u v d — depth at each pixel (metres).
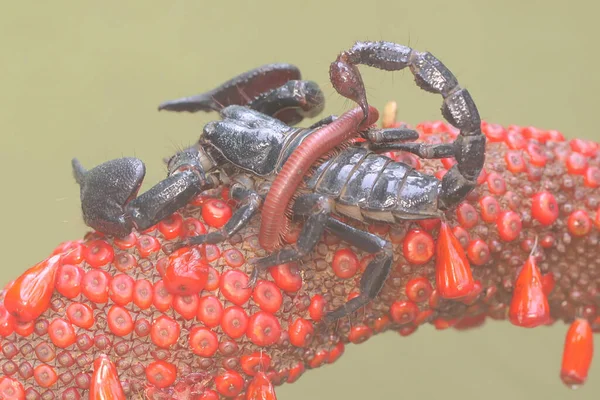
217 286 0.51
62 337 0.51
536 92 1.04
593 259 0.53
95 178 0.51
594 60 1.06
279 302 0.51
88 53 1.03
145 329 0.51
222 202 0.52
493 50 1.07
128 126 1.00
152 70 1.03
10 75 1.01
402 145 0.52
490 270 0.53
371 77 0.93
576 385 0.53
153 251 0.51
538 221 0.52
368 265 0.51
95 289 0.51
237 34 1.06
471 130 0.50
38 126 0.98
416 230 0.52
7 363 0.51
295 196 0.51
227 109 0.53
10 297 0.51
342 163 0.51
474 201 0.52
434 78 0.50
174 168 0.52
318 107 0.54
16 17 1.03
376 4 1.08
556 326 0.89
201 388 0.52
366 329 0.53
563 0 1.09
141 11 1.06
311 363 0.53
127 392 0.51
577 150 0.53
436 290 0.52
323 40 1.06
